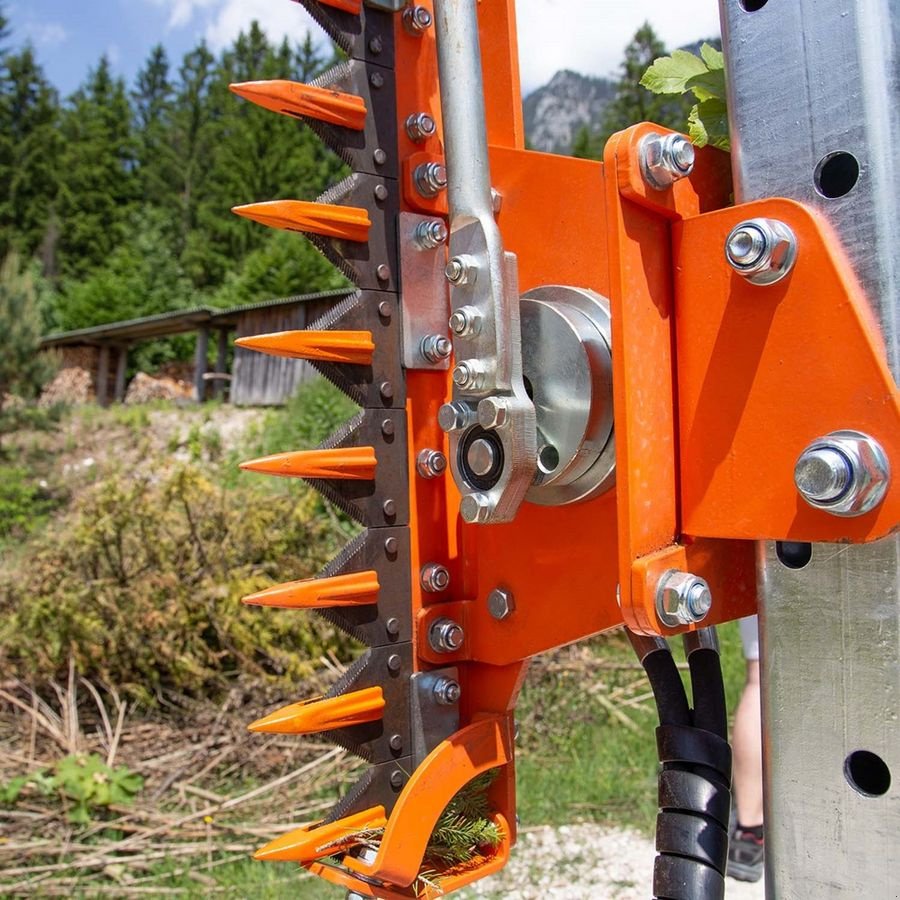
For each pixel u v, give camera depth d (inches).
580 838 148.8
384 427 49.1
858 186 32.0
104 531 200.7
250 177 2084.2
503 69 49.7
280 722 44.9
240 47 2827.3
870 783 32.7
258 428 525.3
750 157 35.2
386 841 44.4
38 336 525.7
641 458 35.4
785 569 34.4
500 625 48.9
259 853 45.1
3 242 2085.4
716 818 40.6
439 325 50.8
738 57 35.6
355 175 48.7
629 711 199.2
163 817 154.8
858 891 32.4
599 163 43.8
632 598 35.0
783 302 33.2
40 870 140.2
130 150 2687.0
